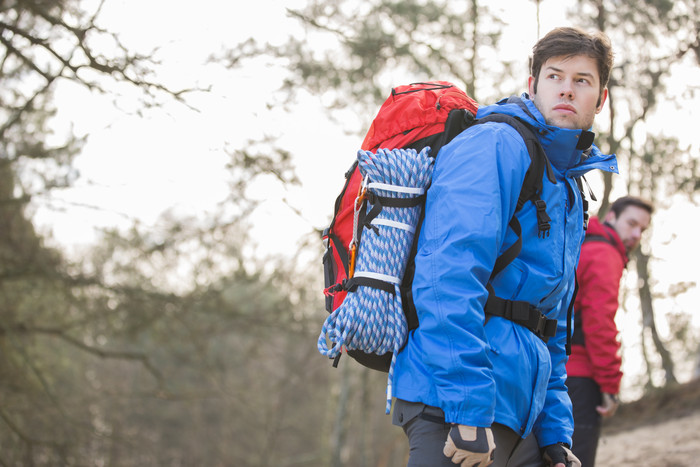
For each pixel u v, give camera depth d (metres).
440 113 3.29
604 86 3.41
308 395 35.84
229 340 23.44
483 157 3.04
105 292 16.50
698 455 7.88
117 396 20.66
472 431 2.81
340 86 13.43
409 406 3.04
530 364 3.09
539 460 3.50
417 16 13.66
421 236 3.10
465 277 2.88
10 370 17.66
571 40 3.29
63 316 18.45
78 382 27.14
